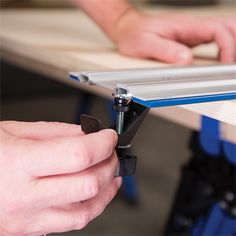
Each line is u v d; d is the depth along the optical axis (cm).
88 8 76
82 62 62
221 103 36
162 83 37
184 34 66
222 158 75
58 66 69
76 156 29
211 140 59
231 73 47
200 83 39
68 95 246
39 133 34
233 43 64
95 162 31
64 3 173
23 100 239
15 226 32
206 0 198
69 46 76
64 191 30
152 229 142
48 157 30
